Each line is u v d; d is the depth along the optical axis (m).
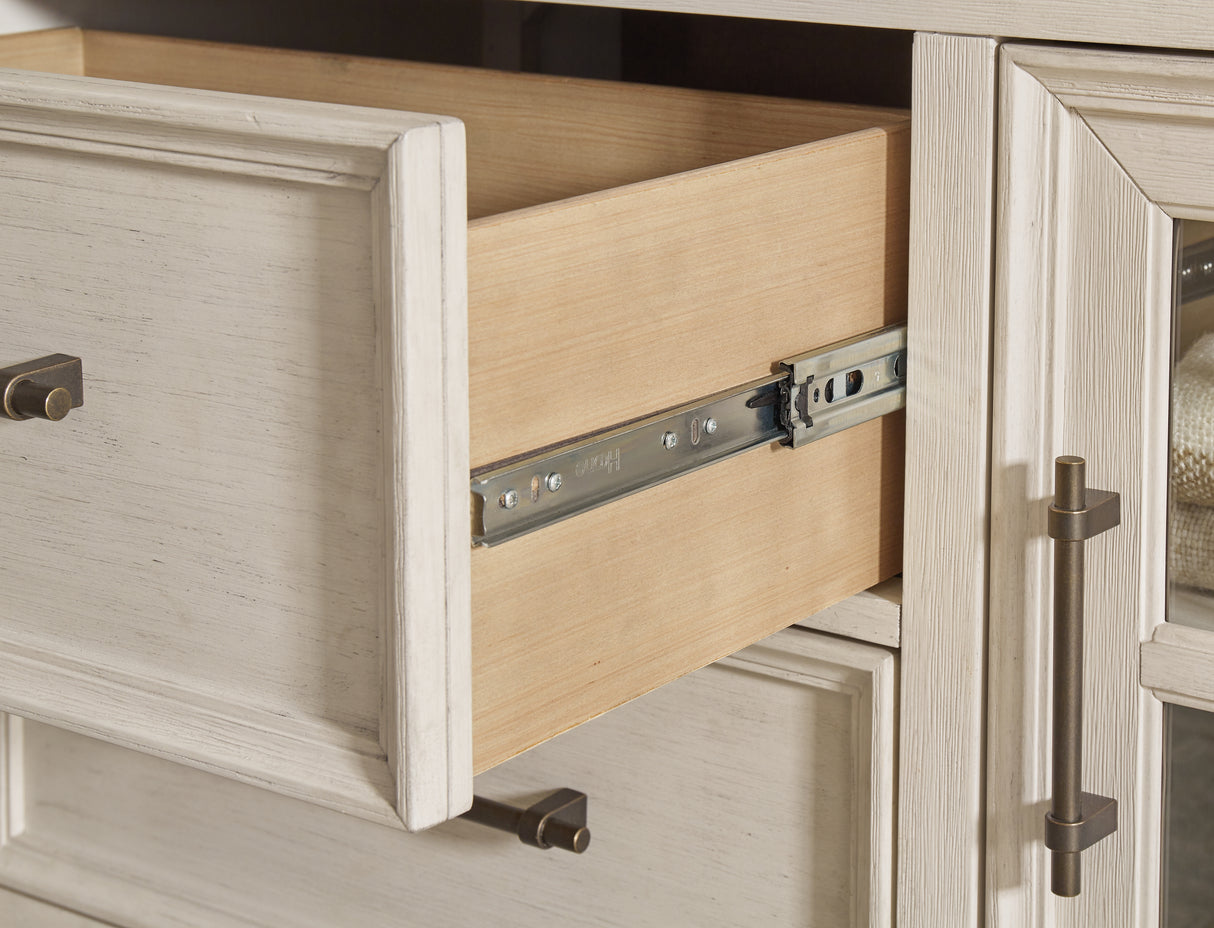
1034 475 0.59
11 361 0.49
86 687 0.50
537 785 0.72
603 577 0.48
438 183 0.39
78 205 0.46
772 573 0.56
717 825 0.68
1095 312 0.57
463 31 0.92
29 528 0.51
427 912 0.76
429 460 0.41
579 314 0.45
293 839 0.79
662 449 0.49
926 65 0.57
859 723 0.64
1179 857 0.61
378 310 0.41
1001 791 0.62
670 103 0.71
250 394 0.45
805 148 0.54
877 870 0.65
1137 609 0.59
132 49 0.88
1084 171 0.56
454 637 0.43
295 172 0.41
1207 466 0.56
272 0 0.93
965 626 0.61
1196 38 0.51
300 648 0.46
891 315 0.60
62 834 0.87
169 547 0.48
